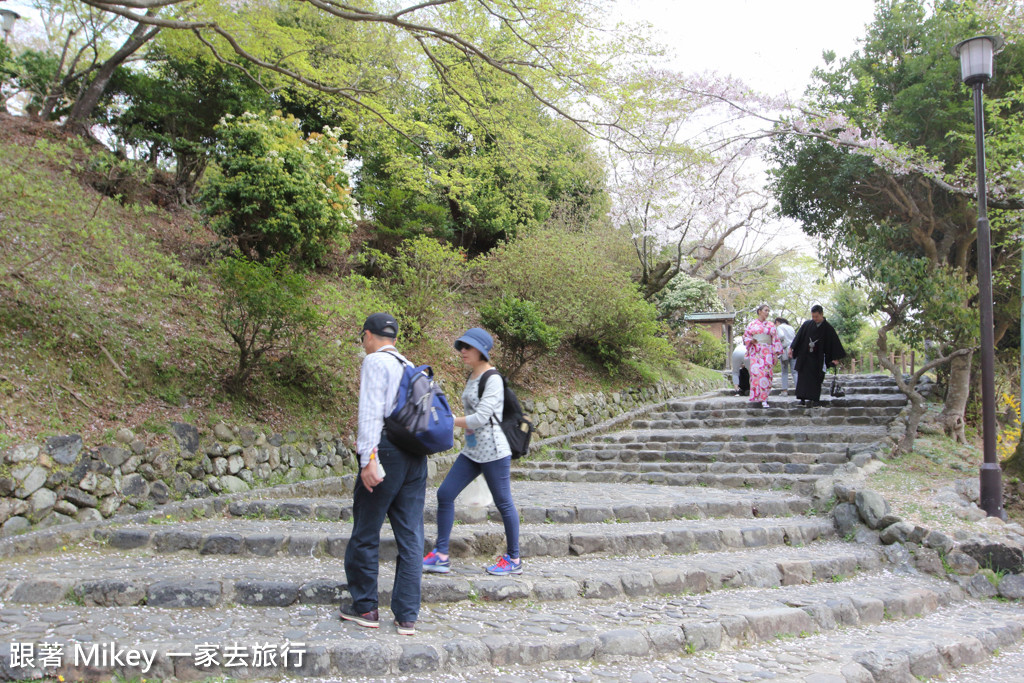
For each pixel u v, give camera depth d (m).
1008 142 7.45
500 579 4.46
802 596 4.75
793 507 6.86
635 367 13.34
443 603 4.22
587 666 3.54
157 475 5.70
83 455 5.27
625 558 5.30
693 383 15.31
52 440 5.13
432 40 8.94
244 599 4.02
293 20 11.71
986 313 6.42
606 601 4.45
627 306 11.95
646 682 3.35
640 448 9.74
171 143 10.92
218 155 9.45
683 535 5.62
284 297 6.61
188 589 3.96
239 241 9.38
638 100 7.76
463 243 14.14
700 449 9.38
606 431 10.99
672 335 17.94
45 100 11.31
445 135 9.38
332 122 13.73
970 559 5.48
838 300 25.23
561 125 9.19
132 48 10.81
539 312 10.39
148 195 10.85
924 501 6.37
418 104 11.10
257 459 6.53
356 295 7.81
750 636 4.05
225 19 8.27
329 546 4.94
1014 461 6.93
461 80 8.34
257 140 9.18
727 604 4.45
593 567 4.95
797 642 4.07
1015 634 4.64
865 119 8.40
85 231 6.53
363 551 3.67
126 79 11.27
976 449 8.15
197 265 9.17
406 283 9.86
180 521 5.50
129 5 5.55
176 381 6.62
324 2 6.36
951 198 8.73
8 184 6.16
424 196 12.38
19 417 5.18
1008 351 10.39
